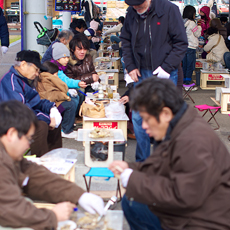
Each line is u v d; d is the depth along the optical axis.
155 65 3.89
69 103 5.32
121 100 5.20
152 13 3.74
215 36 9.80
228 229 1.86
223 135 5.58
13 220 1.81
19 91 3.65
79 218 2.06
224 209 1.85
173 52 3.80
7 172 1.82
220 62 9.85
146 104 1.78
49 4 7.72
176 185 1.73
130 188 1.87
